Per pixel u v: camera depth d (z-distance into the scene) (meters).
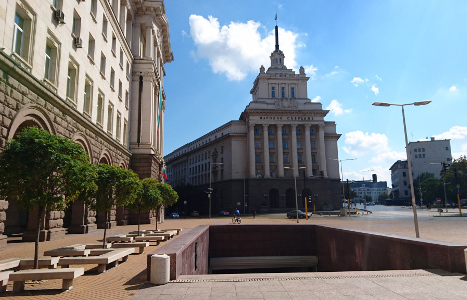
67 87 19.12
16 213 19.48
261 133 75.38
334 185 76.56
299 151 75.19
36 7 14.63
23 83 13.05
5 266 7.28
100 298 6.14
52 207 7.94
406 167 133.38
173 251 7.69
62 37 17.45
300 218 49.31
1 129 11.66
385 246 10.95
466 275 7.64
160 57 43.41
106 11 25.61
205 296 6.12
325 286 6.79
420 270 8.20
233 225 18.66
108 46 26.31
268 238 18.62
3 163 7.34
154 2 36.31
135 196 13.43
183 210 89.12
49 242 15.32
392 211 70.88
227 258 17.94
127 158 32.09
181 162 107.75
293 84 78.69
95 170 9.32
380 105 18.52
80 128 19.62
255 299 5.95
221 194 78.69
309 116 75.25
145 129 34.44
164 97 49.38
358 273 7.91
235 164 75.19
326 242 16.77
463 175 74.25
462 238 17.88
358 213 59.75
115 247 12.09
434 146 114.88
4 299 6.20
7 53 12.41
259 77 77.12
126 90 32.84
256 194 70.81
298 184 72.06
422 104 18.14
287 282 7.10
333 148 78.38
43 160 7.52
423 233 20.94
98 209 12.04
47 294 6.51
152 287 6.79
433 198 92.88
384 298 6.00
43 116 14.82
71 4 18.72
